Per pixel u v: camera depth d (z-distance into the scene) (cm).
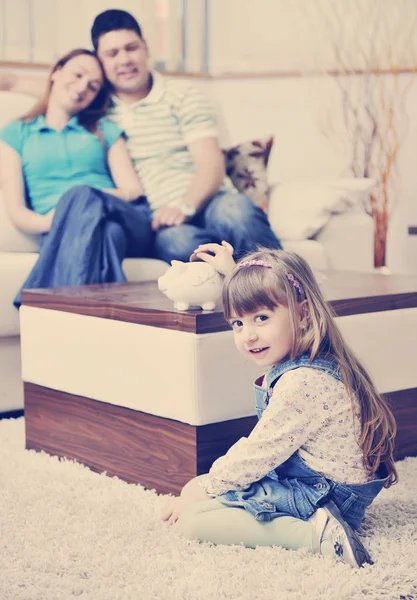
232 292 139
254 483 141
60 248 242
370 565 126
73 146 277
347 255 301
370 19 396
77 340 182
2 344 233
